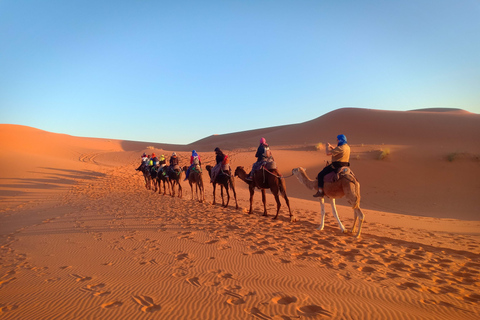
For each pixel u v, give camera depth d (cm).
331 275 609
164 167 2277
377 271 634
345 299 495
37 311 475
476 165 3145
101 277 617
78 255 778
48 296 531
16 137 6047
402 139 5509
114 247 835
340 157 981
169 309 468
